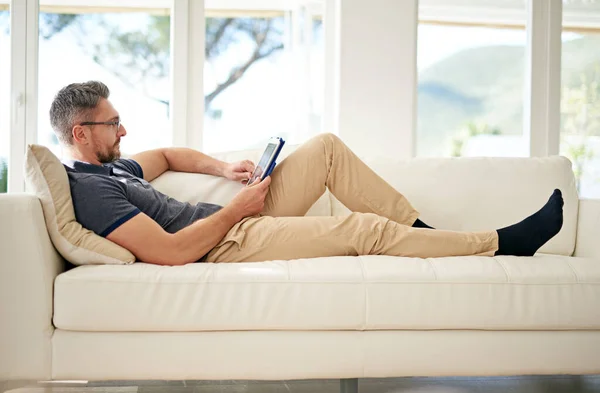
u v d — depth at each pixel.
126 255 1.95
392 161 2.67
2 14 3.47
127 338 1.84
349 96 3.75
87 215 1.96
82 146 2.26
